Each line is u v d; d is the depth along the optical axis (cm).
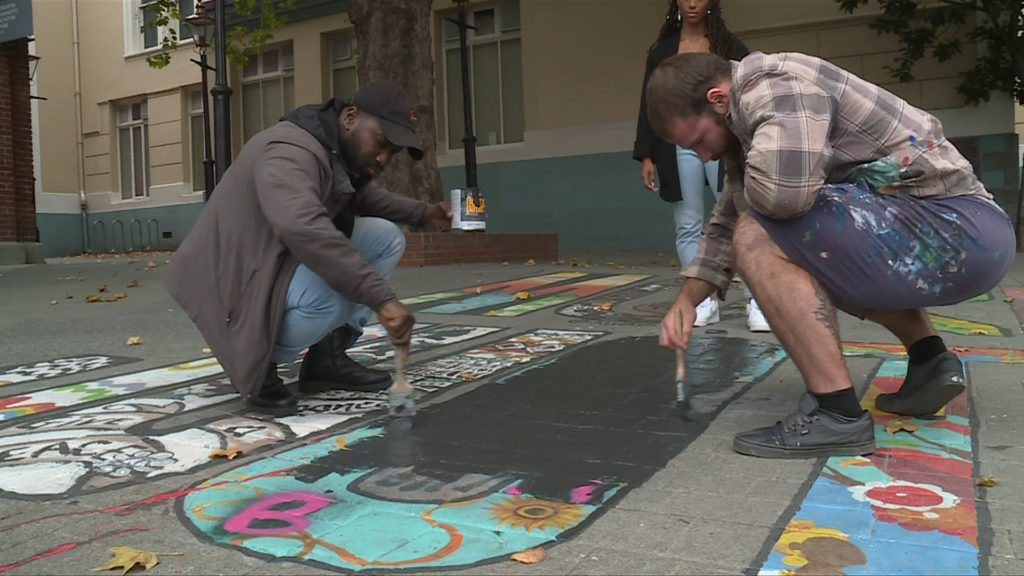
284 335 288
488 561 168
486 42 1489
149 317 571
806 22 1220
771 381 326
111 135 2025
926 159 223
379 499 206
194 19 1327
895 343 397
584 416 282
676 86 235
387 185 1016
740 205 259
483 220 400
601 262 1052
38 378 371
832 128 224
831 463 224
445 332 468
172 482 223
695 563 165
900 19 1093
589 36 1366
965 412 273
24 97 1182
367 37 1042
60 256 2005
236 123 1797
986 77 1075
